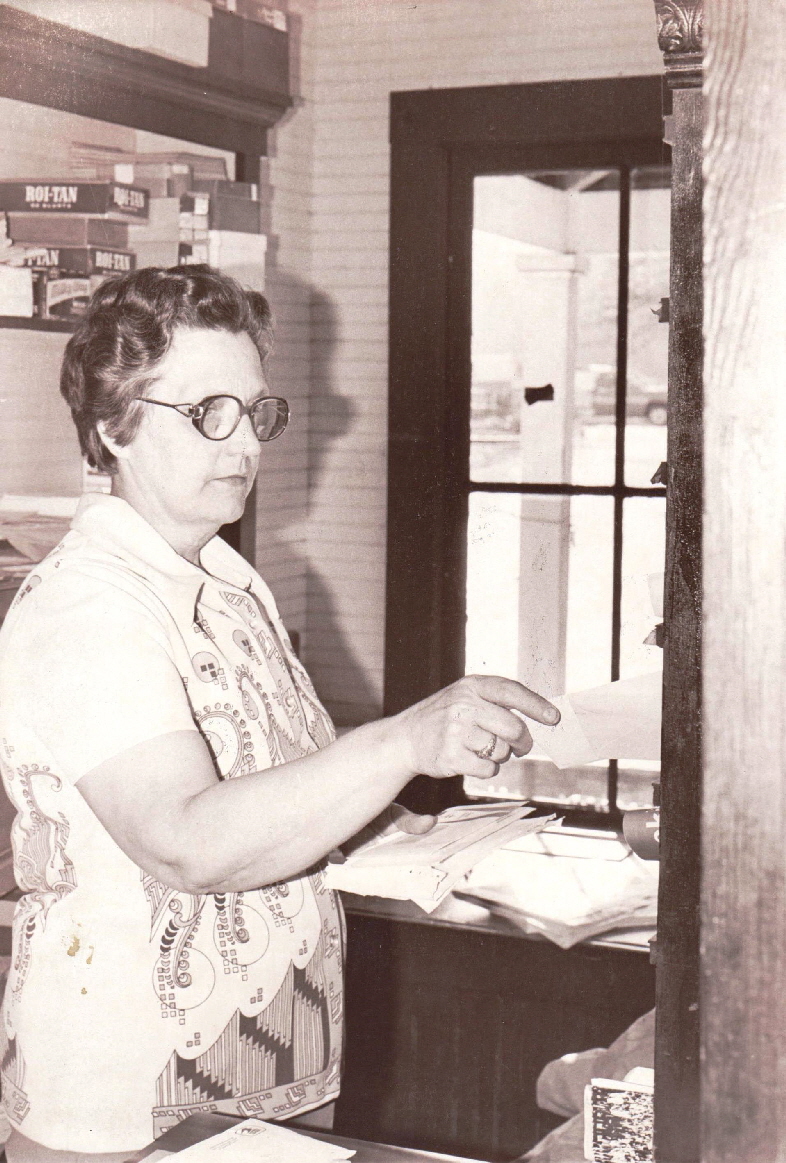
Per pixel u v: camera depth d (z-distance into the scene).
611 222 3.87
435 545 4.11
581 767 3.88
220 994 1.16
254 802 0.94
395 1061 2.32
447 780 3.94
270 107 3.88
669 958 0.90
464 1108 2.28
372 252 4.15
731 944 0.56
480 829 1.07
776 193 0.52
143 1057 1.12
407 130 4.01
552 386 3.98
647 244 3.83
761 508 0.53
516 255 3.99
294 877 1.24
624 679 1.05
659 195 3.80
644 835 1.00
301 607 4.28
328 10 4.04
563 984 2.21
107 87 3.18
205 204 3.25
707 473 0.54
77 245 2.86
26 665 1.06
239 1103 1.18
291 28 3.96
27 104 2.93
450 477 4.11
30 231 2.86
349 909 2.33
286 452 4.14
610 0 3.74
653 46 3.72
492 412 4.06
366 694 4.26
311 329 4.24
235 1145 0.97
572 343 3.94
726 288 0.53
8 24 2.80
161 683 1.03
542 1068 2.23
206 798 0.96
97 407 1.15
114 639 1.04
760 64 0.51
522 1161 1.16
